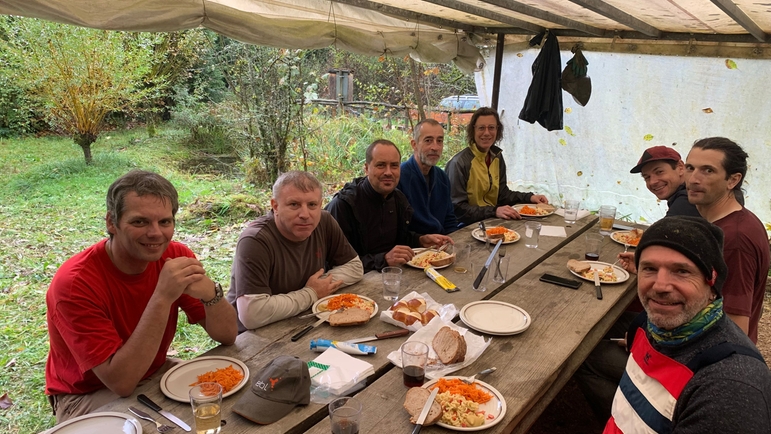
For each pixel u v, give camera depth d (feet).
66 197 23.08
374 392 5.49
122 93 28.07
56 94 26.96
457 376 5.80
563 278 9.02
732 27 13.76
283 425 4.92
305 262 8.14
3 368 10.51
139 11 9.50
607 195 19.48
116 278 6.04
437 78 37.19
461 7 12.53
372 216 10.68
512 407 5.25
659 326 4.64
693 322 4.52
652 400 4.74
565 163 20.04
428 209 12.58
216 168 29.81
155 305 5.49
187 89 36.06
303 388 5.23
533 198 15.02
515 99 20.22
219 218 20.88
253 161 26.07
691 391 4.35
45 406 9.43
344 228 10.37
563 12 13.07
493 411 5.15
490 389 5.45
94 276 5.80
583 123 19.21
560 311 7.69
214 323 6.22
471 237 11.59
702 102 16.47
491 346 6.55
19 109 32.68
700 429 4.12
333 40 13.70
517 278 9.23
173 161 30.60
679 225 4.61
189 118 34.86
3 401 9.45
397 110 33.06
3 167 27.14
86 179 25.76
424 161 12.19
